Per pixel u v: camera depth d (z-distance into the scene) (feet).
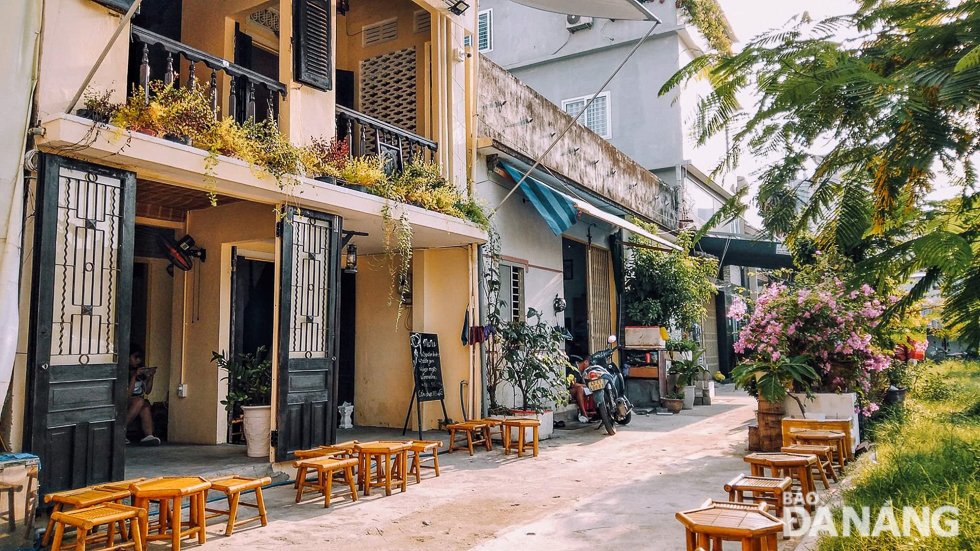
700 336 56.70
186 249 24.04
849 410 23.47
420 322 28.40
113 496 12.98
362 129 23.79
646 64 53.93
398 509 16.99
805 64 7.06
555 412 34.35
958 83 5.84
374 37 30.42
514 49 59.62
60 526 12.30
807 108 7.14
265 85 19.97
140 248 23.82
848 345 24.22
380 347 29.78
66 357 14.64
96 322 15.21
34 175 14.37
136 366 24.56
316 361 20.66
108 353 15.38
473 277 27.89
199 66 24.00
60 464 14.20
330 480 17.21
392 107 29.48
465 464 23.21
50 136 14.14
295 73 20.72
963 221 7.79
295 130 20.71
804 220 7.52
